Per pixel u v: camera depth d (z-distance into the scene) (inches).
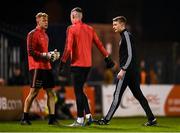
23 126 1122.7
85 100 1107.9
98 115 1823.3
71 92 1691.7
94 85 2074.3
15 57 1950.1
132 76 1111.6
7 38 1962.4
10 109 1489.9
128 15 3088.1
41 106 1603.1
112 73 2080.5
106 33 2122.3
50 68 1142.3
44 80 1136.8
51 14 2950.3
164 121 1481.3
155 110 1823.3
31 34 1127.6
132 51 1104.2
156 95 1830.7
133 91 1130.7
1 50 1947.6
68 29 1099.9
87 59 1101.7
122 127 1102.4
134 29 2881.4
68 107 1659.7
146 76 2150.6
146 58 2265.0
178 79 2224.4
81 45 1097.4
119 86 1112.2
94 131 993.5
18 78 1910.7
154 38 3083.2
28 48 1127.6
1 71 1941.4
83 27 1106.7
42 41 1138.0
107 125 1134.4
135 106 1771.7
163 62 2244.1
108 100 1795.0
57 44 1974.7
